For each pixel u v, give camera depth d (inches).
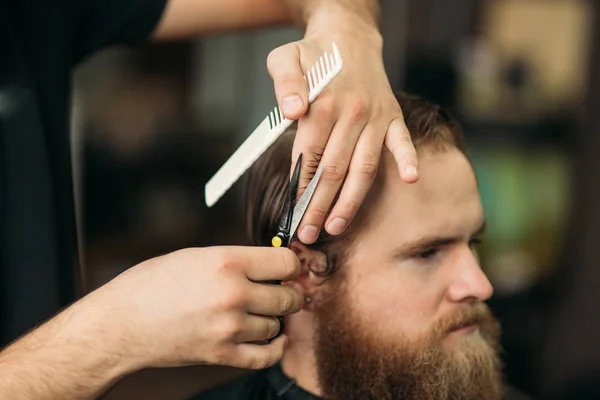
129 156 105.7
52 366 27.1
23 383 27.0
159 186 107.3
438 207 33.3
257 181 36.4
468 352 34.5
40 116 40.2
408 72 70.2
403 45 70.0
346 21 31.3
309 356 36.4
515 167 71.9
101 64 102.2
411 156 27.3
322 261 34.4
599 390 74.4
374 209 33.3
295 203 28.4
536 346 75.7
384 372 33.9
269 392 38.1
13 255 40.1
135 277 27.3
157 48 103.8
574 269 74.1
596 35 69.9
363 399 34.3
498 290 73.0
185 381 93.1
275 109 28.7
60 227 42.3
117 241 104.8
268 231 35.8
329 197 27.7
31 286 40.3
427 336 33.9
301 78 27.3
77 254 44.6
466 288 33.9
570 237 73.6
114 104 104.3
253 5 44.5
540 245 73.7
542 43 71.7
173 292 26.2
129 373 27.6
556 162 73.0
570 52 71.3
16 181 39.8
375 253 33.5
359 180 27.4
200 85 106.9
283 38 100.5
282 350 28.3
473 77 70.6
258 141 28.6
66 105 43.5
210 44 104.3
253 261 27.0
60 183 42.7
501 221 71.6
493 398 35.6
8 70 39.2
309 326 35.8
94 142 103.3
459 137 36.2
